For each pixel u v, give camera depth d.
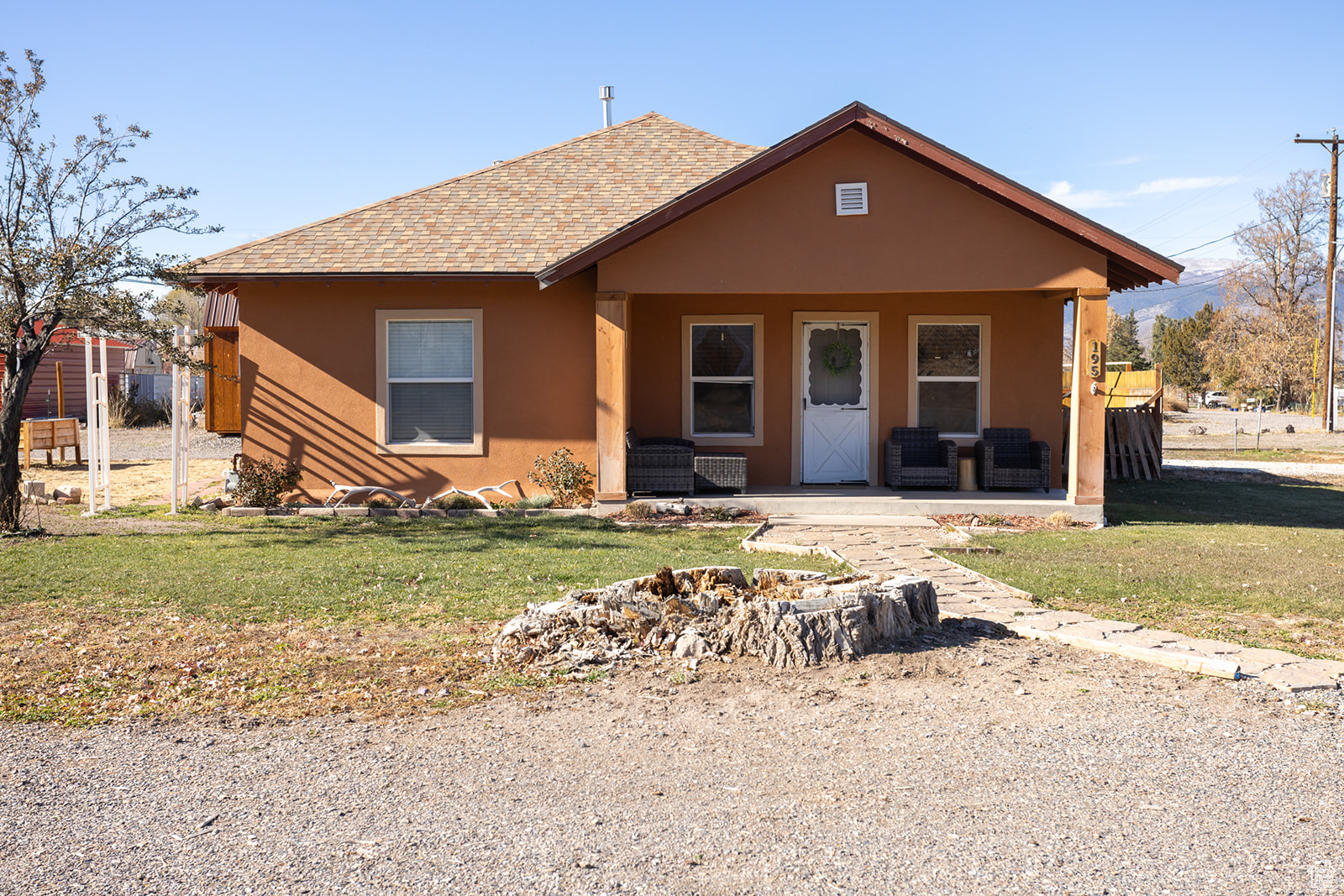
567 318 13.47
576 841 3.84
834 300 14.39
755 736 5.03
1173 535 11.27
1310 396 54.09
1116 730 5.07
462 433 13.73
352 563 9.35
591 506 13.12
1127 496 15.98
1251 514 13.75
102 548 10.34
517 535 11.22
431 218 14.31
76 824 4.01
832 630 6.27
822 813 4.09
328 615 7.40
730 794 4.29
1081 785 4.37
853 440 14.56
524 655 6.29
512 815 4.08
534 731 5.10
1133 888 3.46
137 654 6.36
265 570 9.04
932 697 5.61
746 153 16.22
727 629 6.45
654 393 14.52
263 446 13.68
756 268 12.10
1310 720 5.18
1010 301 14.27
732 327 14.48
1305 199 55.28
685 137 16.80
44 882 3.53
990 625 7.06
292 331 13.59
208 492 14.86
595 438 13.52
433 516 12.84
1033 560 9.49
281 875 3.58
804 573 7.40
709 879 3.54
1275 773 4.50
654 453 13.07
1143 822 3.99
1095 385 11.98
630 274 12.31
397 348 13.66
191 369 13.66
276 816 4.08
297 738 4.98
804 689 5.77
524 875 3.57
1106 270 11.73
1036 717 5.26
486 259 13.27
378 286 13.52
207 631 6.91
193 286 13.45
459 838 3.88
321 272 12.98
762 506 12.70
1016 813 4.08
